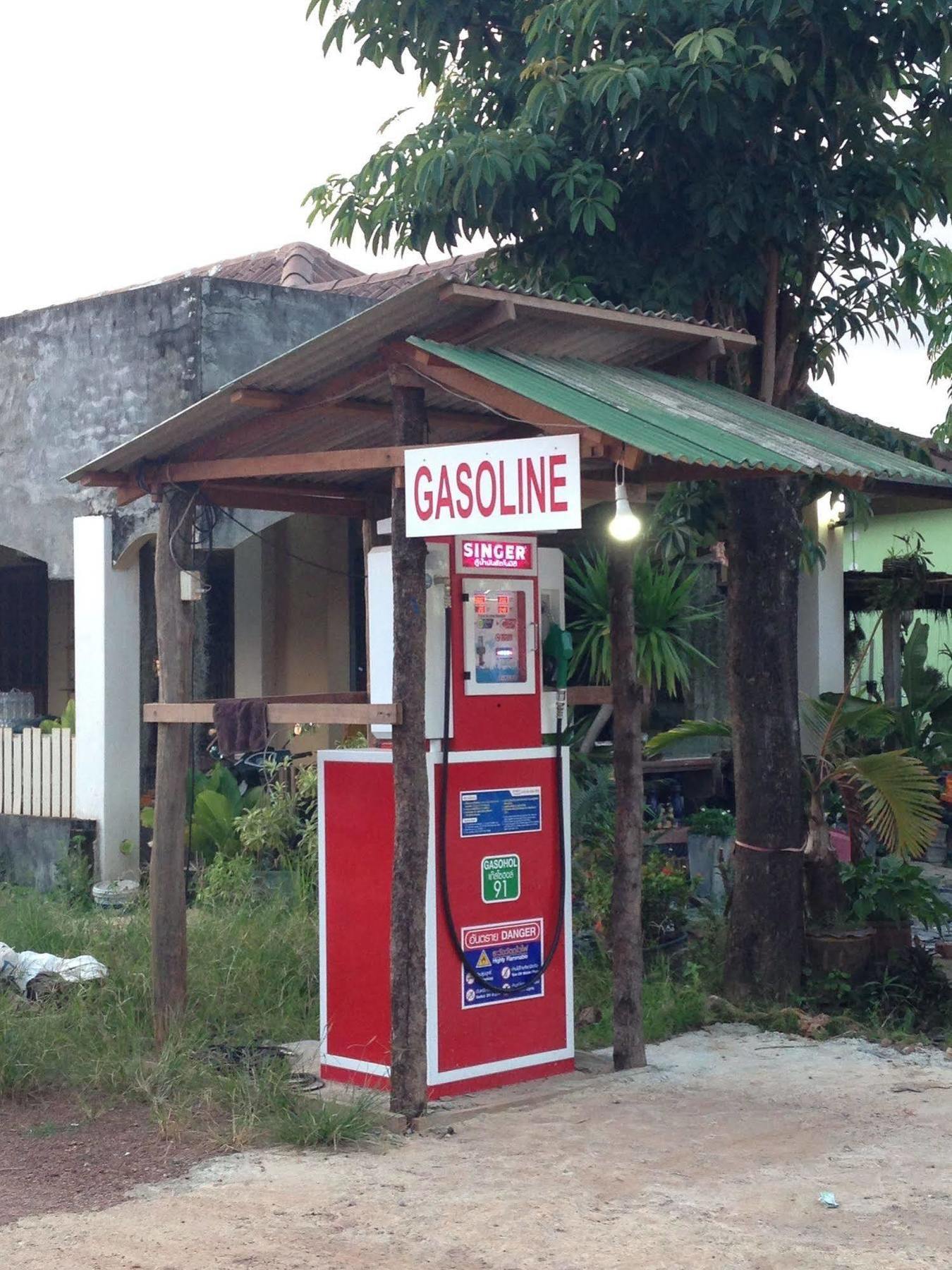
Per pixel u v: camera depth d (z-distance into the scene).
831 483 8.85
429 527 5.88
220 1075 6.59
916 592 12.80
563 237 9.23
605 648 10.72
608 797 10.14
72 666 15.38
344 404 6.72
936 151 9.12
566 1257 4.48
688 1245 4.57
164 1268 4.46
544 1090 6.59
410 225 9.57
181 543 7.37
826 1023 7.79
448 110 10.05
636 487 6.98
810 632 12.46
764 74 8.45
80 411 12.23
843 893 8.80
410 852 6.14
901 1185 5.18
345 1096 6.43
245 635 14.10
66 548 12.30
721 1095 6.53
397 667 6.18
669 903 9.38
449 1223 4.82
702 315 9.07
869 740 11.74
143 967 8.26
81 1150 5.76
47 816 12.06
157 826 7.31
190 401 11.47
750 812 8.44
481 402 5.99
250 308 11.85
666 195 9.10
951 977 8.89
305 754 12.86
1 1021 6.99
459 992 6.52
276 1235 4.73
